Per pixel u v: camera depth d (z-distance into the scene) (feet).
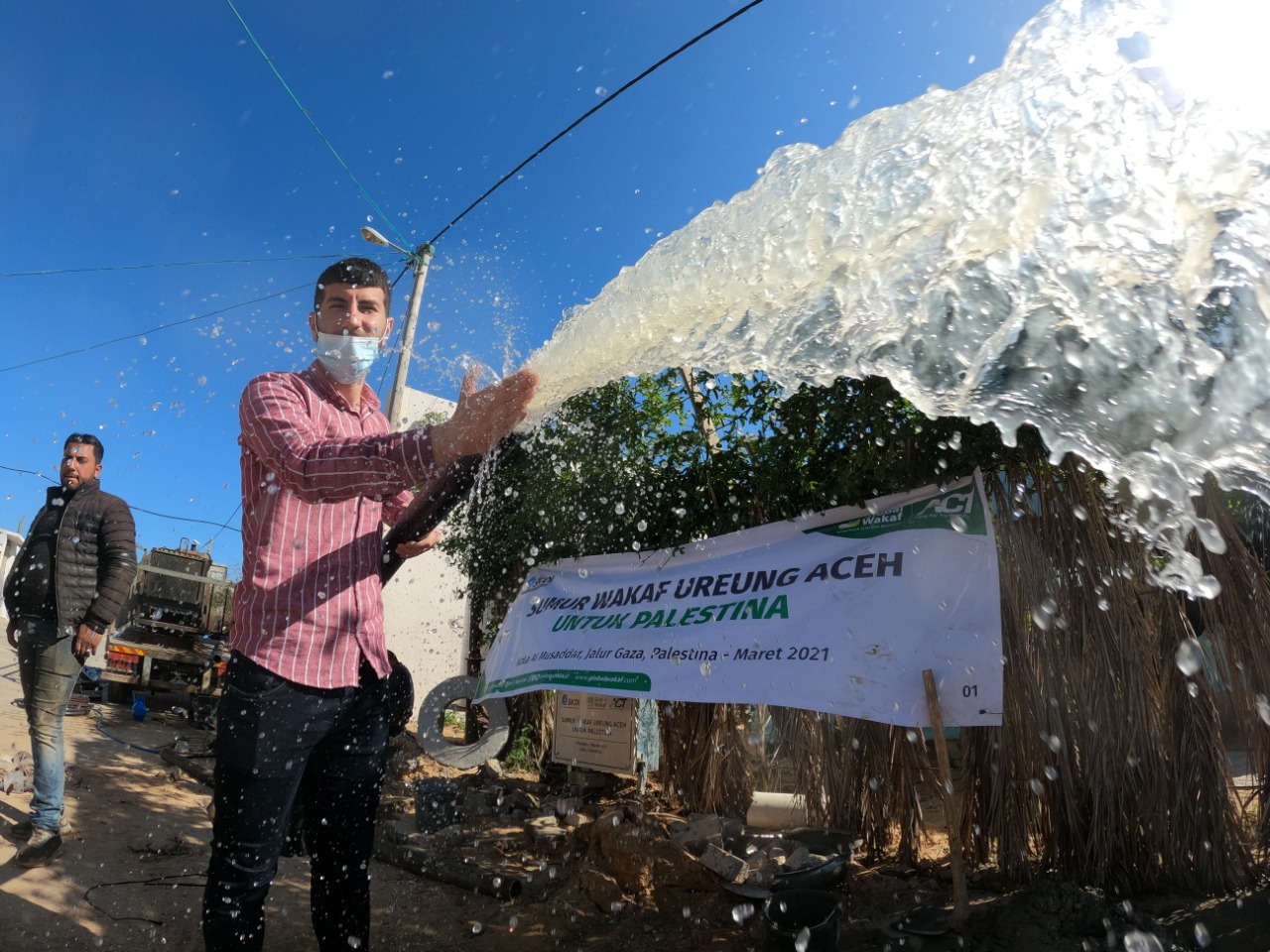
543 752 23.48
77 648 12.42
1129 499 10.25
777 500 14.16
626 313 6.30
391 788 21.47
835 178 5.64
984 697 9.87
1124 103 4.68
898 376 5.41
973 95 5.24
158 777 18.28
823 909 9.93
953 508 10.97
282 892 12.26
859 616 11.10
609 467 17.38
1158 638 11.32
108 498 13.05
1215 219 4.53
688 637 13.00
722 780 16.94
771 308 5.64
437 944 10.68
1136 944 9.06
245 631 7.11
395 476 6.09
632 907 11.65
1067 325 5.04
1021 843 11.62
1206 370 4.92
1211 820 10.81
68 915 10.33
